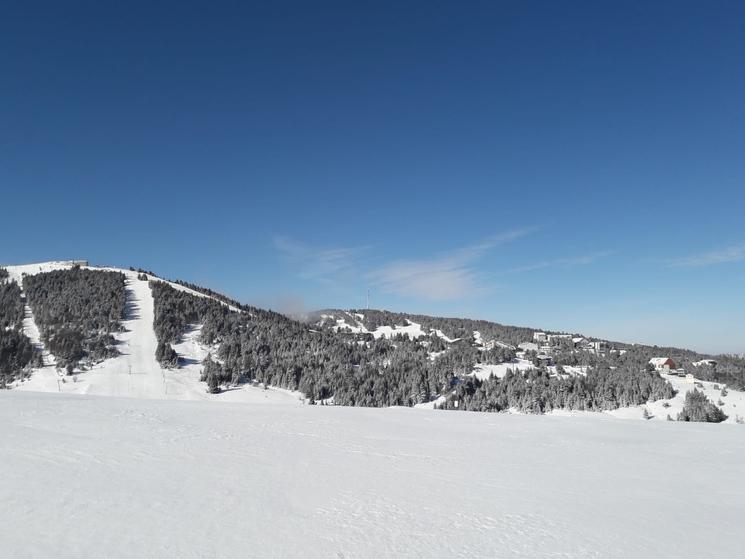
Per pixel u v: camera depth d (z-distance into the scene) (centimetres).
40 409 1476
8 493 644
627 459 1105
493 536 579
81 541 502
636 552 545
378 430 1418
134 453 931
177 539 521
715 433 1562
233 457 948
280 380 10519
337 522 604
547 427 1620
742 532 623
